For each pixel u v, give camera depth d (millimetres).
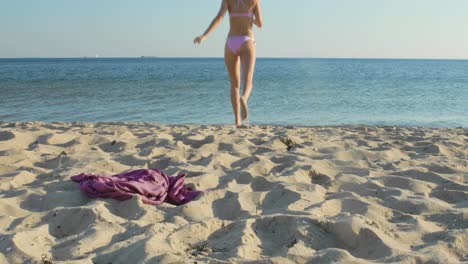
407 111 16047
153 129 8398
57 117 13711
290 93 22109
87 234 3248
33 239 3182
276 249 3131
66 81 32312
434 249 2939
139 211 3773
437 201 4133
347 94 21922
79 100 18359
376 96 21156
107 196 4059
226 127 8883
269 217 3498
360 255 3045
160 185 4297
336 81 33812
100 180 4191
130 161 5539
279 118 14117
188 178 4703
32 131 7316
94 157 5602
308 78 38156
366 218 3514
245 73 7895
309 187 4465
